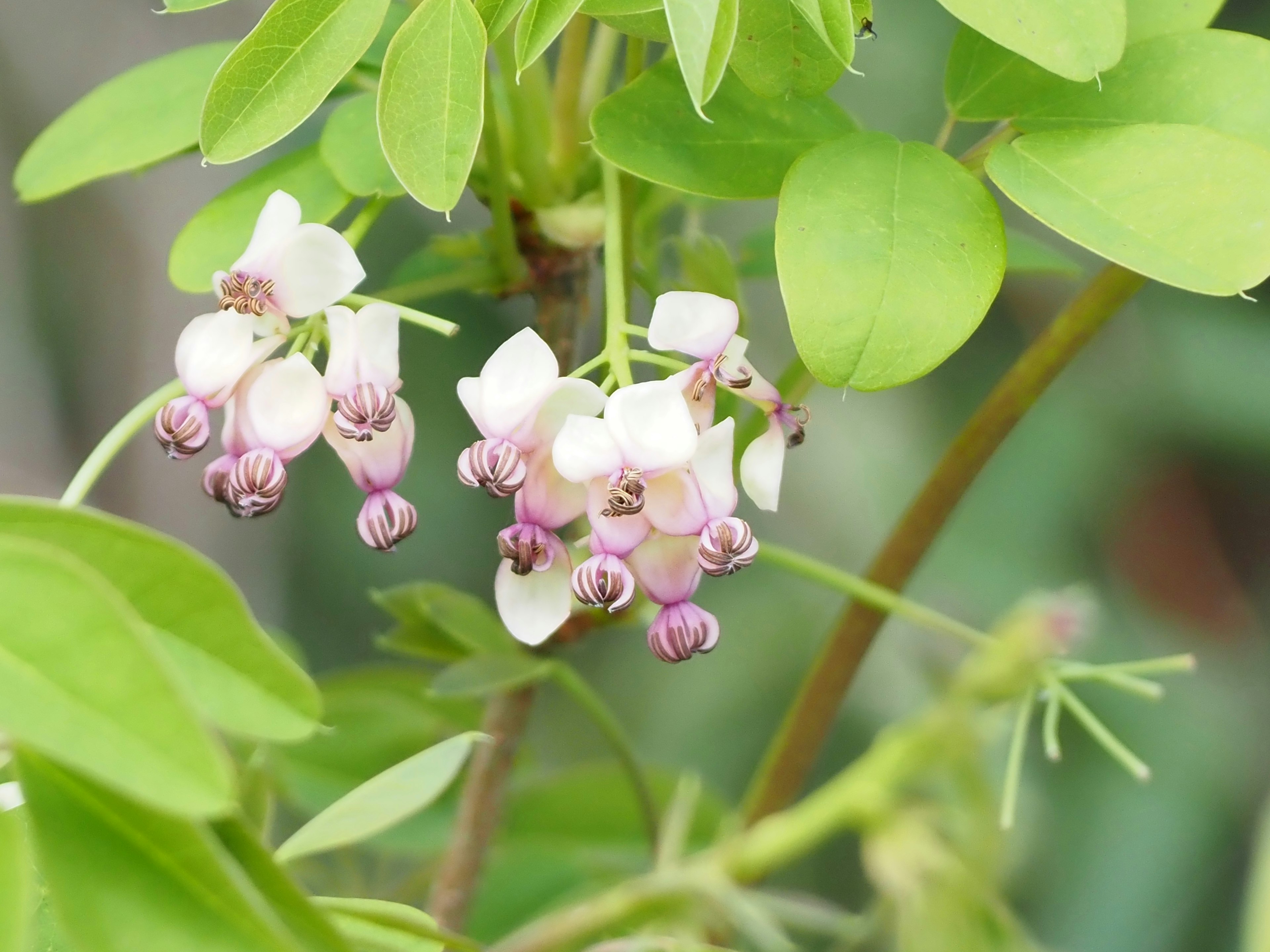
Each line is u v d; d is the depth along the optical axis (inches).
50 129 22.3
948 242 20.0
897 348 19.7
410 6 22.1
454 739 20.2
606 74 22.4
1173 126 20.3
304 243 20.3
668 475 20.1
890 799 22.2
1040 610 21.8
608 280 20.6
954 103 21.1
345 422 20.2
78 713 18.2
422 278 24.1
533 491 20.3
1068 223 20.1
